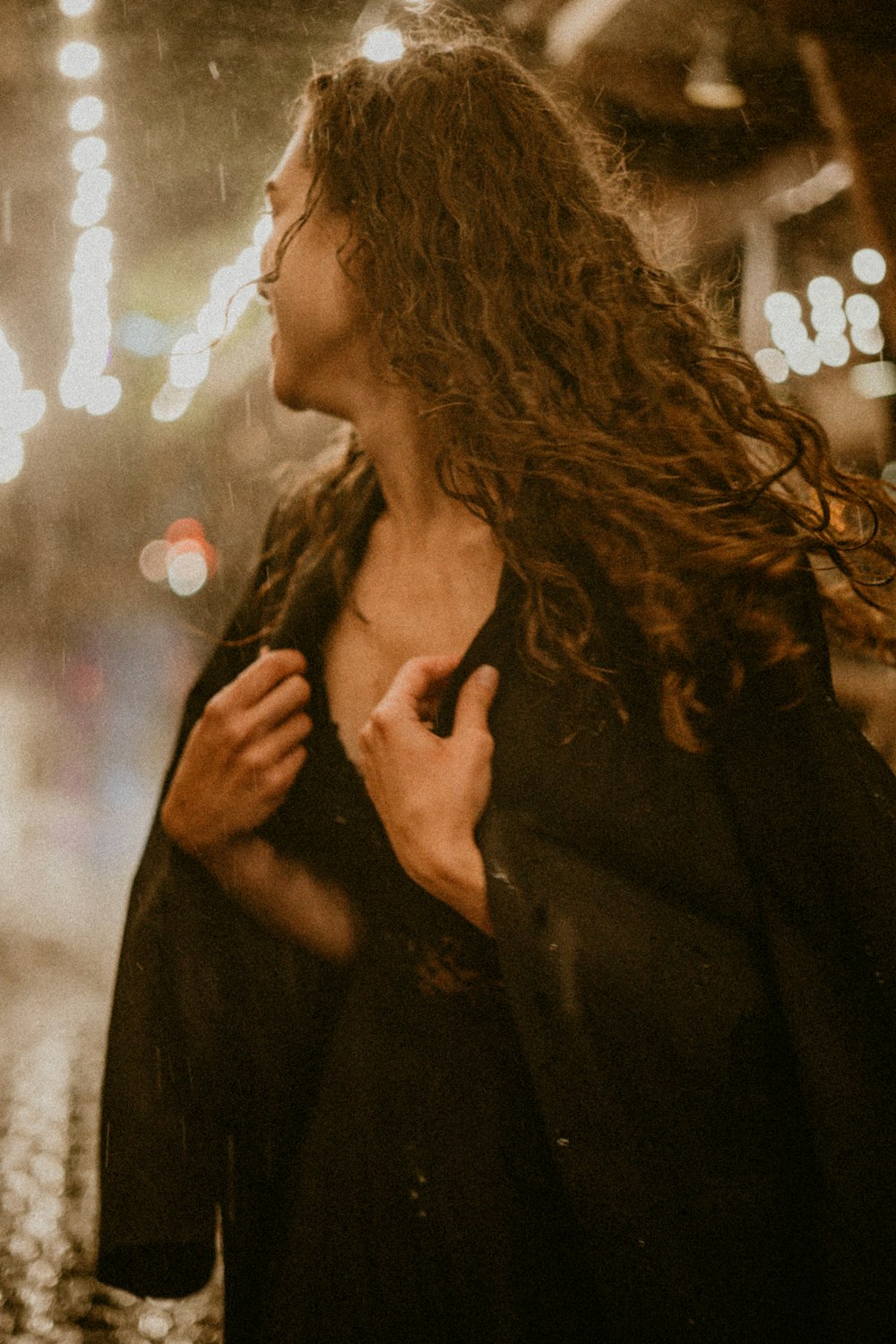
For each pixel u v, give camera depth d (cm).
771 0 309
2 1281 258
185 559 1112
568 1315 101
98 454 1351
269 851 122
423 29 133
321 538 132
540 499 108
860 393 514
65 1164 330
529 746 104
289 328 120
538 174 118
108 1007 523
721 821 101
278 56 464
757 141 444
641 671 105
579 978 96
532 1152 103
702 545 103
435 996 108
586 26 383
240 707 119
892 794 102
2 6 461
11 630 1739
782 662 103
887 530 124
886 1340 92
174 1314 246
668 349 119
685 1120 95
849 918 99
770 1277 95
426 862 101
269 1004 124
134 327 704
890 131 311
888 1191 94
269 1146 123
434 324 113
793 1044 96
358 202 116
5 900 838
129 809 1381
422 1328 103
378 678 120
